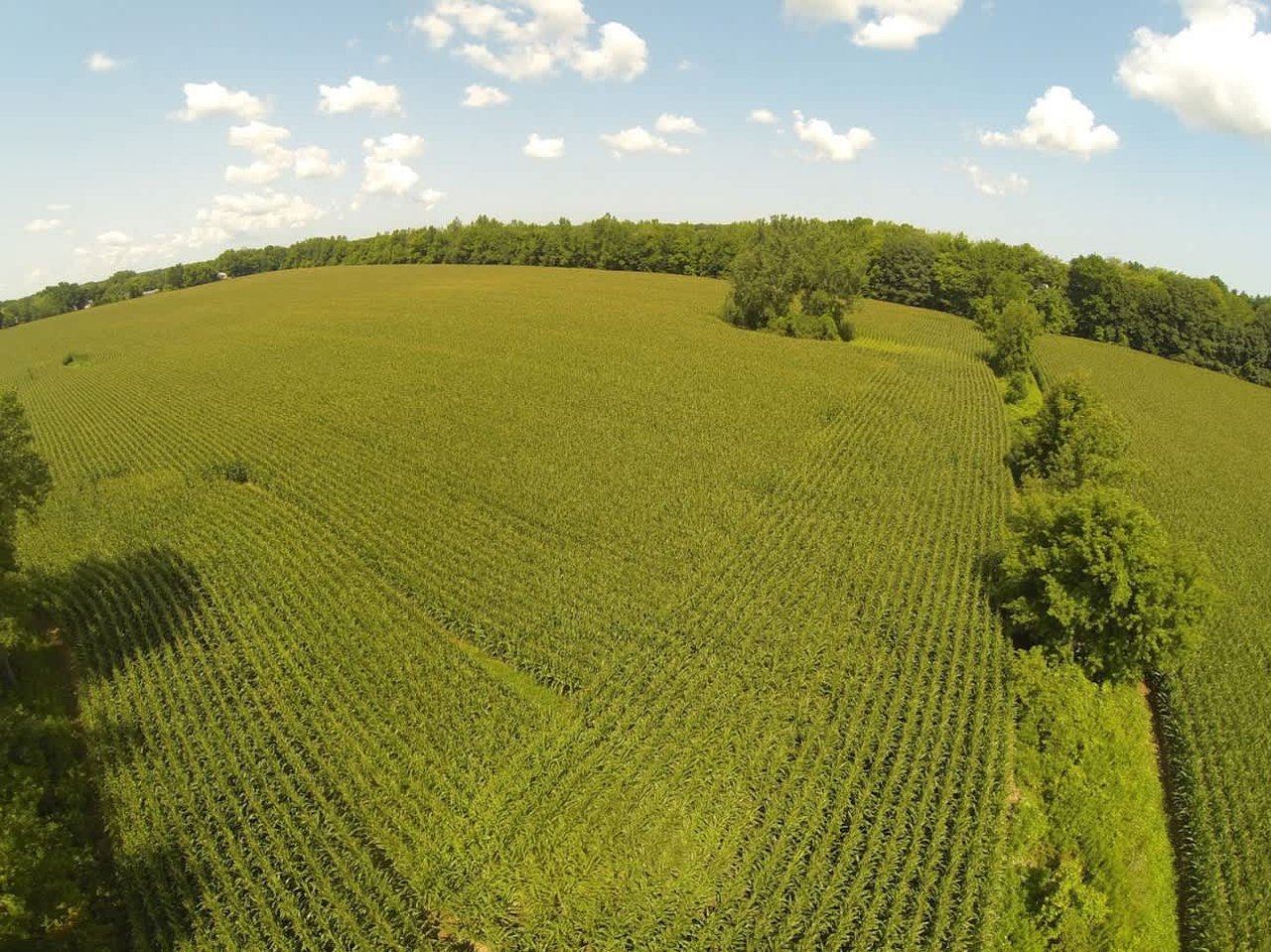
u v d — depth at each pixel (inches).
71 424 2645.2
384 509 1839.3
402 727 1141.7
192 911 850.1
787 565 1604.3
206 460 2190.0
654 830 967.6
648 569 1582.2
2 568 1194.0
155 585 1519.4
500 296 5039.4
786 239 3934.5
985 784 1019.3
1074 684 1234.6
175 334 4394.7
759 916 866.8
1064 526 1344.7
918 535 1740.9
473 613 1416.1
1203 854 995.3
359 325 4087.1
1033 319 3444.9
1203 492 2245.3
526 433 2340.1
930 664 1290.6
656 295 5147.6
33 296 7554.1
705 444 2266.2
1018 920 898.7
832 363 3287.4
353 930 845.2
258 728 1115.9
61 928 836.0
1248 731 1197.1
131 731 1126.4
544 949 835.4
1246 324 4274.1
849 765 1063.0
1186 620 1246.3
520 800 1005.8
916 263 5467.5
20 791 864.9
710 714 1169.4
